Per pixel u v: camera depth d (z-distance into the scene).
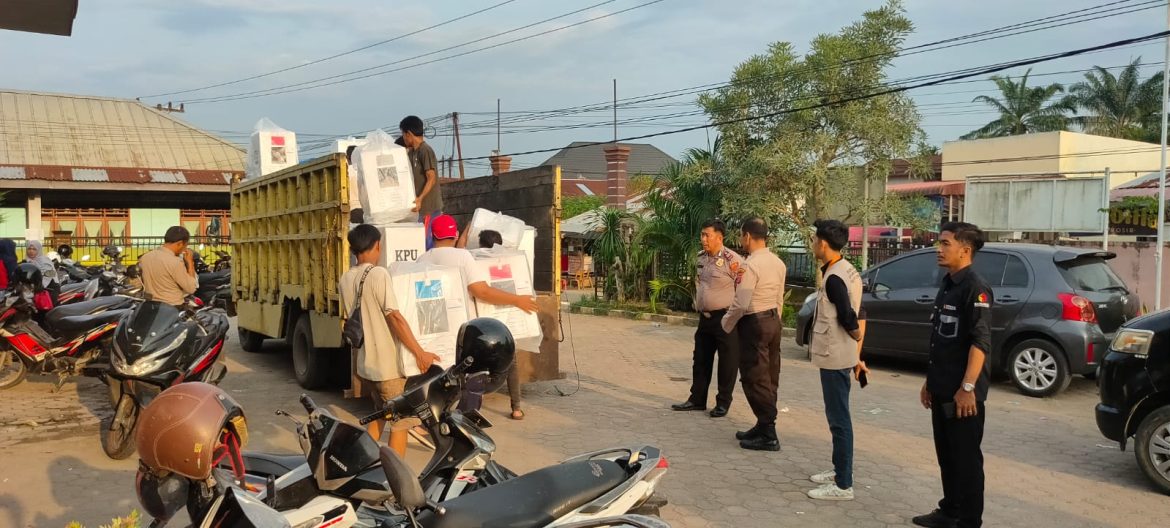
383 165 7.46
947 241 4.74
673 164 17.94
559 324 8.33
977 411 4.61
